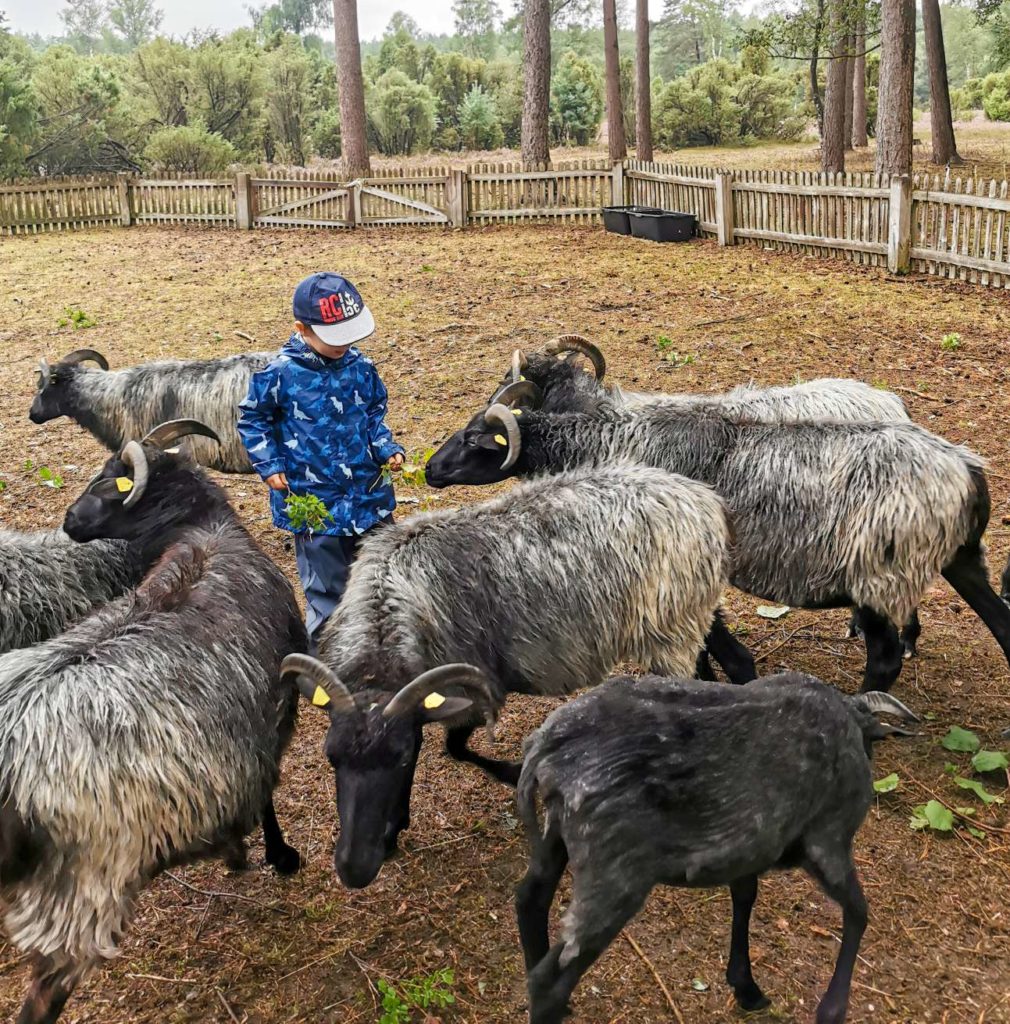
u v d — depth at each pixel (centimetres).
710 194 1717
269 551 720
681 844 330
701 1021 366
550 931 402
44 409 843
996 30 3244
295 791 486
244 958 396
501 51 10031
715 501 481
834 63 2480
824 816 347
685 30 8588
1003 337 1108
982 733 512
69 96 3022
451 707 370
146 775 346
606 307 1273
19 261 1739
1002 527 709
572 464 575
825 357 1062
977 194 1305
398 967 391
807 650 598
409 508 759
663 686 355
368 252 1720
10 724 333
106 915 339
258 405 490
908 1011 365
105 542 500
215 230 2034
